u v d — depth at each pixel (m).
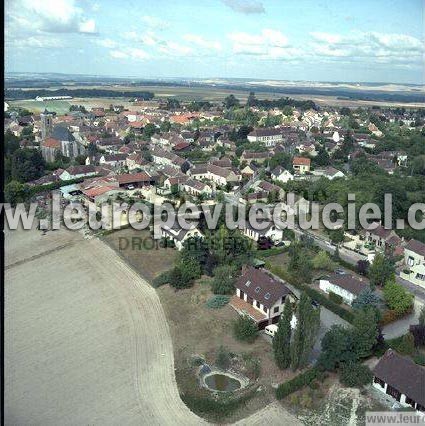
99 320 65.44
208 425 46.78
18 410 48.12
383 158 162.38
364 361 54.97
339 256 86.31
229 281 70.62
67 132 165.50
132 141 196.75
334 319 65.56
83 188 120.56
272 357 56.41
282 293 63.41
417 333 58.59
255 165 158.12
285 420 47.12
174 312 67.00
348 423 46.44
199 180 136.75
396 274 81.50
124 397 50.28
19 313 67.12
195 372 54.19
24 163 132.75
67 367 55.31
